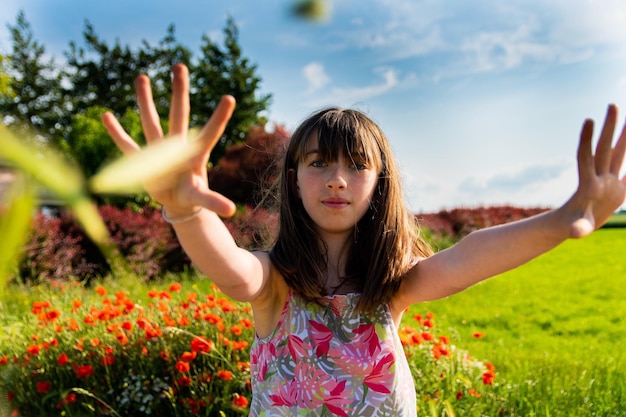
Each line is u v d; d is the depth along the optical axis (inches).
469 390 115.0
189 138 21.6
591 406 118.6
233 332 123.2
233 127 903.1
